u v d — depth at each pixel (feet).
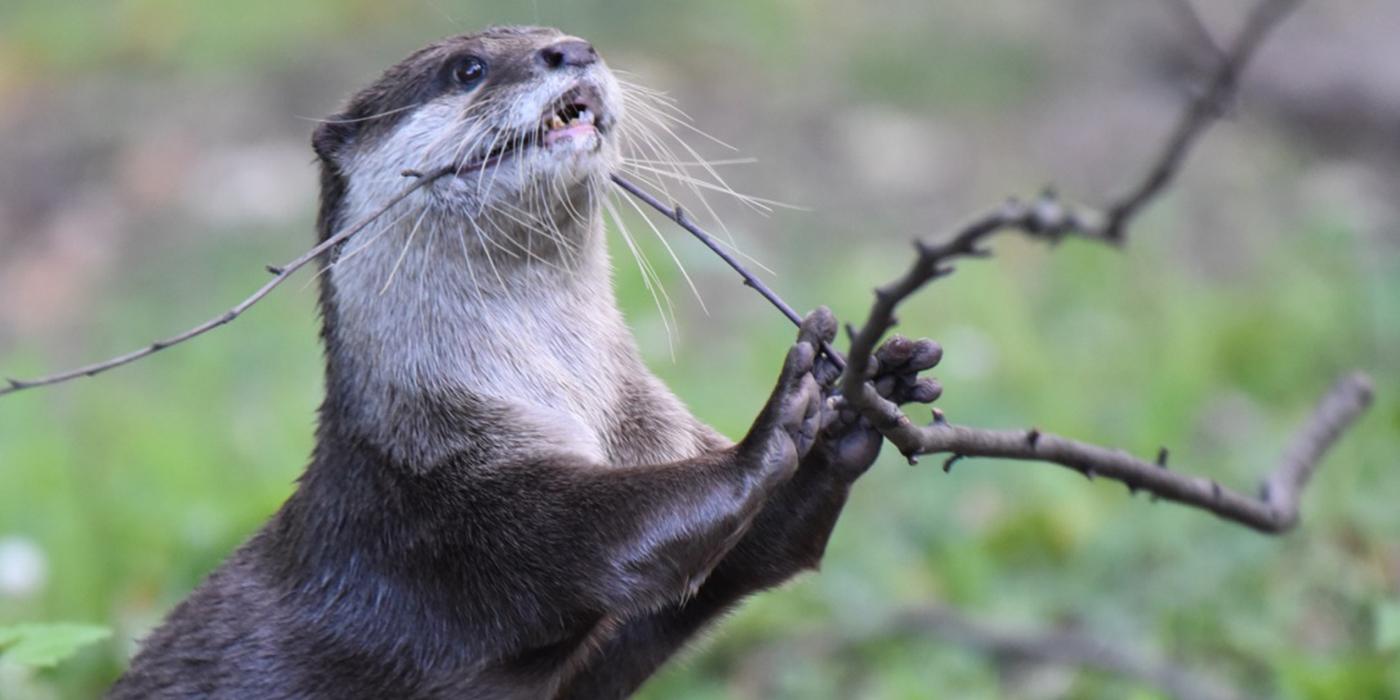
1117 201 29.96
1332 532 50.44
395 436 31.71
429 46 34.78
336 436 32.42
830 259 74.54
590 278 33.68
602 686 32.91
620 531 28.76
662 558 28.50
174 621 33.19
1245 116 86.07
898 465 55.52
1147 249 72.59
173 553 50.67
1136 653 45.60
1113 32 93.35
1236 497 31.60
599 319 33.68
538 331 32.83
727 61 88.89
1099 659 45.19
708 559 28.40
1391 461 53.88
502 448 30.89
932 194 80.23
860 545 51.24
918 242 23.32
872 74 89.45
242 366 68.59
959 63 91.09
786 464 27.94
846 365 25.66
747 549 31.01
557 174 31.68
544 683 31.01
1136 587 49.24
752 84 87.20
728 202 77.51
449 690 30.73
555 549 29.37
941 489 54.03
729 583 31.58
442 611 30.63
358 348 32.63
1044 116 87.20
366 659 31.19
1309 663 43.73
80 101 89.61
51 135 86.94
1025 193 80.38
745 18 91.86
